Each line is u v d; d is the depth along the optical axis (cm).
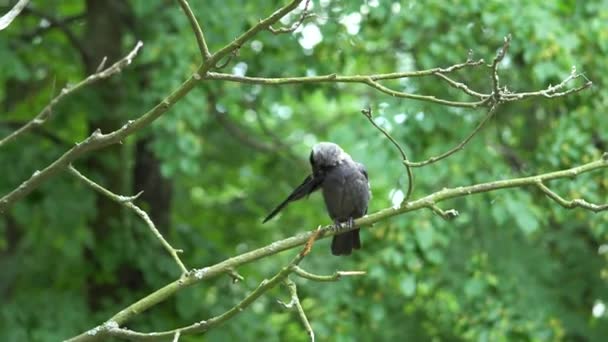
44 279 1647
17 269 1644
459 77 1464
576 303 1544
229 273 746
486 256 1477
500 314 1419
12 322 1401
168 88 1380
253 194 1884
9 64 1406
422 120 1396
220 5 1428
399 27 1452
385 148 1381
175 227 1627
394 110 1403
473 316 1434
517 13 1396
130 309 734
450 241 1520
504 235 1549
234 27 1424
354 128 1438
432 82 1458
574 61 1402
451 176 1421
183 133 1380
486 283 1430
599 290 1568
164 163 1373
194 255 1595
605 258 1638
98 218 1623
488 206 1430
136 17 1634
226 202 1930
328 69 1487
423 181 1406
